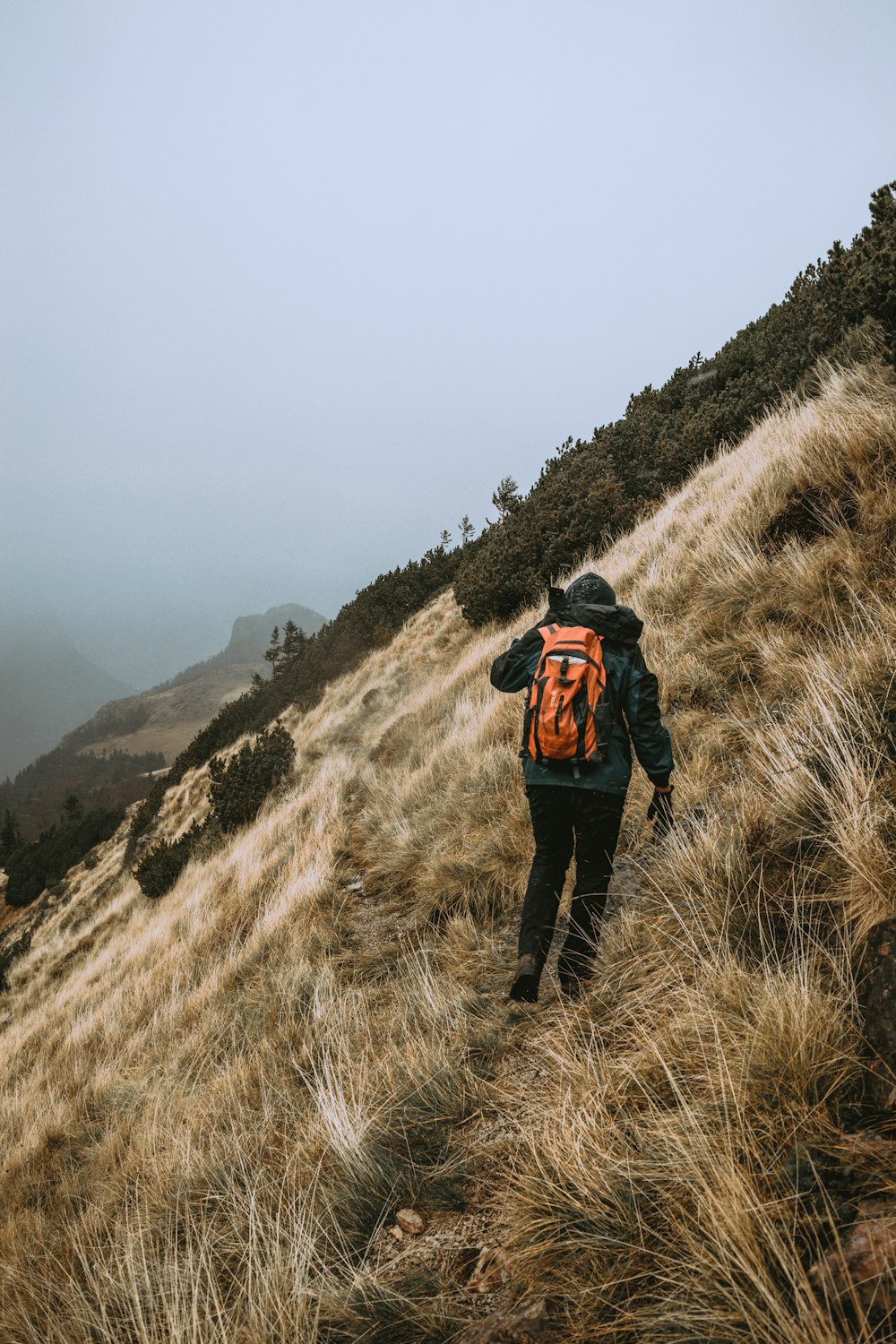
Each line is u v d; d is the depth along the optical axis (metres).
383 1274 1.85
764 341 11.88
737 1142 1.53
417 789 6.52
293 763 13.23
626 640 2.59
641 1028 2.05
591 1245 1.52
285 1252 2.05
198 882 10.14
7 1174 4.18
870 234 5.99
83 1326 2.16
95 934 13.90
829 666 3.02
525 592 10.89
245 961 5.25
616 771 2.47
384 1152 2.29
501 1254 1.73
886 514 3.96
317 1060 3.24
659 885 2.63
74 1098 4.78
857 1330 1.08
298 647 28.28
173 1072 4.22
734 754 3.43
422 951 3.73
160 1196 2.78
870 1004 1.65
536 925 2.42
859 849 1.95
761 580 4.53
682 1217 1.49
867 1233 1.19
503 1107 2.29
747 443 8.05
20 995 13.44
